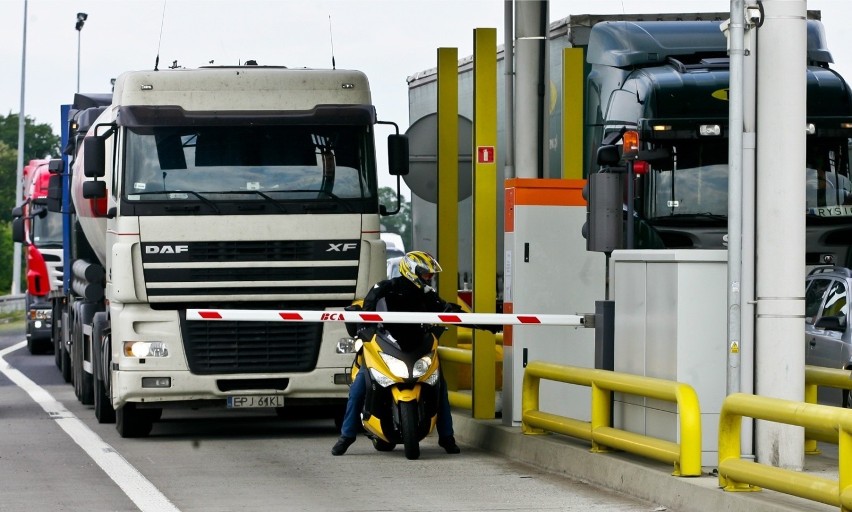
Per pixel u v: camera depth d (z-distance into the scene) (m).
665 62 46.31
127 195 33.19
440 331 29.97
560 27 49.16
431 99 55.59
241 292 33.41
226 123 33.78
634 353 25.67
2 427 37.44
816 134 44.47
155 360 33.31
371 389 29.62
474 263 31.84
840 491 18.78
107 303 38.31
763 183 23.84
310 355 33.84
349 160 34.12
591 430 26.31
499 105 51.00
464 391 38.47
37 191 73.56
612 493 24.78
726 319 23.97
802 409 19.61
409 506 23.42
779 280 23.70
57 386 52.91
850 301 37.84
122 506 23.59
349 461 29.50
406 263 29.22
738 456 21.94
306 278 33.62
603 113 47.16
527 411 29.53
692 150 44.22
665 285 24.41
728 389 23.58
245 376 33.53
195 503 23.88
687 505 22.41
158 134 33.56
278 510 23.11
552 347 30.45
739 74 23.61
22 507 23.52
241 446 32.69
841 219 44.84
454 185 35.53
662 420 24.61
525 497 24.38
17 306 135.25
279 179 33.72
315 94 34.25
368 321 27.77
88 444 33.22
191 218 33.25
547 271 30.34
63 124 53.38
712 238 43.78
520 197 30.25
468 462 29.12
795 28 23.78
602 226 27.44
